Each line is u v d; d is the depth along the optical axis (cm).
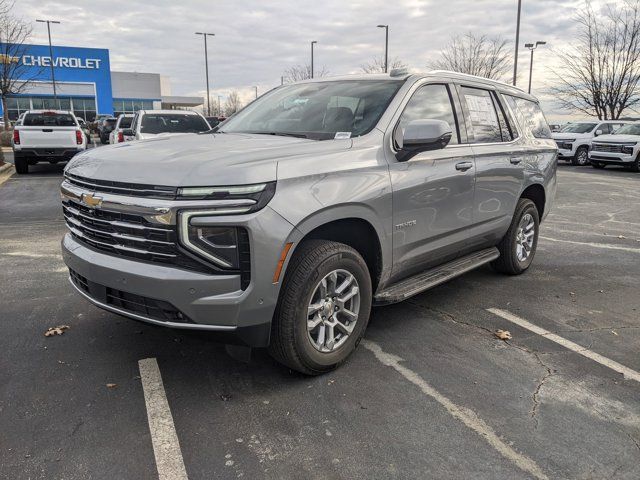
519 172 523
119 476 245
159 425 285
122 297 305
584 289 532
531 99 597
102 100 5534
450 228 432
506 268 560
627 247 719
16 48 3366
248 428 284
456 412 303
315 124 398
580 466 258
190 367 351
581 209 1049
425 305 479
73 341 386
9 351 368
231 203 277
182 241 277
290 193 295
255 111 466
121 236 298
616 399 320
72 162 354
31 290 493
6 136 2692
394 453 265
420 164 388
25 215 895
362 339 401
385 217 357
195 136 403
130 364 353
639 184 1495
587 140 2184
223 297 282
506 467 256
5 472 246
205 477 246
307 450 267
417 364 362
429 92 424
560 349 389
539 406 311
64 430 279
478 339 405
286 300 307
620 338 411
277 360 330
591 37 2889
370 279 358
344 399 315
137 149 334
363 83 426
